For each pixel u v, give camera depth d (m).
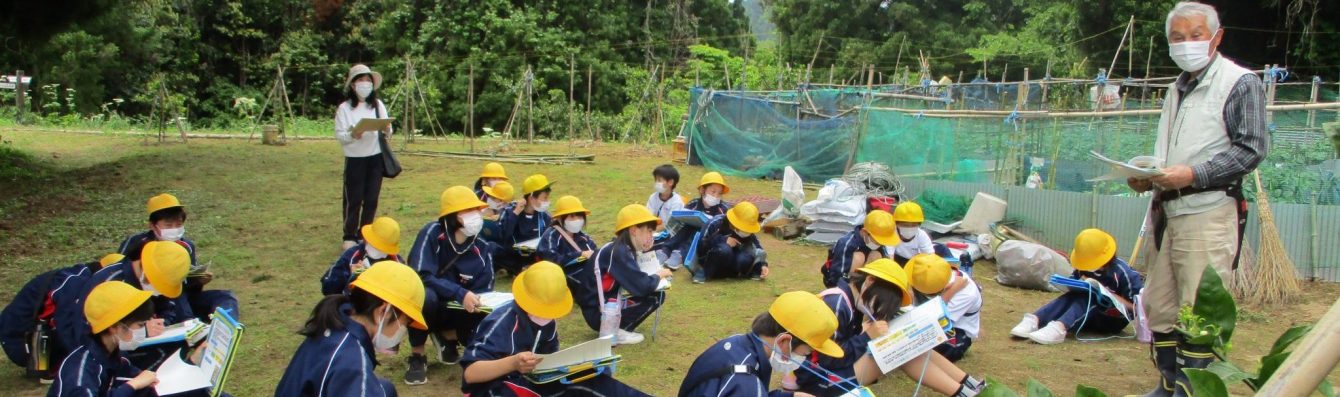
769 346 4.48
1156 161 4.61
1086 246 7.09
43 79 25.98
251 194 13.50
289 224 11.43
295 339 6.86
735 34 37.41
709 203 9.95
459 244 6.36
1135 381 6.13
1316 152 10.75
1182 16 4.58
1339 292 8.62
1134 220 9.90
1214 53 4.61
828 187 11.16
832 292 5.37
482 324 4.71
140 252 5.30
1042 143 11.75
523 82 22.41
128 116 28.98
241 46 32.94
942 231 10.87
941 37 35.88
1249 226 9.02
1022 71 33.00
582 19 31.48
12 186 13.16
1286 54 22.38
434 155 18.44
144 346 4.94
